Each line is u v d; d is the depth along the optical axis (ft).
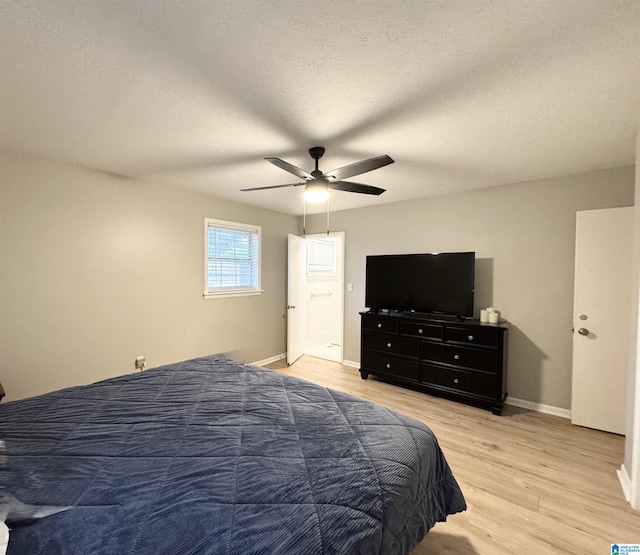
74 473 3.31
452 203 11.68
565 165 8.61
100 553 2.42
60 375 8.56
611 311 8.43
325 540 2.65
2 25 3.73
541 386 9.95
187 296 11.62
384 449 3.92
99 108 5.73
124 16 3.63
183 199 11.39
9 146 7.41
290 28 3.83
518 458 7.23
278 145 7.35
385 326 11.96
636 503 5.62
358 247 14.35
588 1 3.40
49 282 8.33
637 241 5.88
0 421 4.42
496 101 5.46
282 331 15.79
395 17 3.66
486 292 10.97
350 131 6.63
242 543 2.50
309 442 4.00
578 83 4.92
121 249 9.77
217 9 3.54
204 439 4.03
